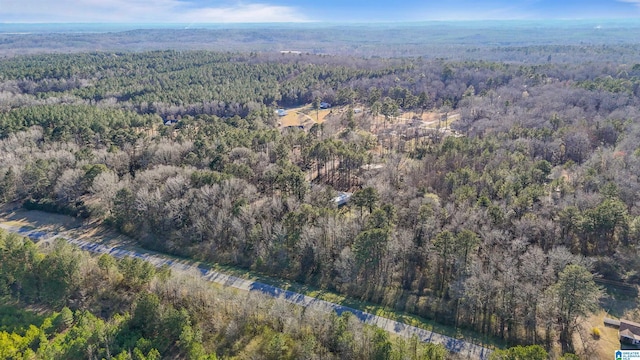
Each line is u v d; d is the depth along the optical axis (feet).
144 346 201.98
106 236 323.98
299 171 346.13
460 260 242.17
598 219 261.24
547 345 210.59
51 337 216.74
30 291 249.96
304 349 193.88
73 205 358.84
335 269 267.18
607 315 228.02
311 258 278.46
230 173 348.18
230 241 303.27
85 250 298.97
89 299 245.86
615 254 259.19
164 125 534.78
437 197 324.39
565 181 337.31
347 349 194.80
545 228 269.64
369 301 249.14
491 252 257.96
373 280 263.49
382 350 185.37
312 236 272.51
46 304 244.42
